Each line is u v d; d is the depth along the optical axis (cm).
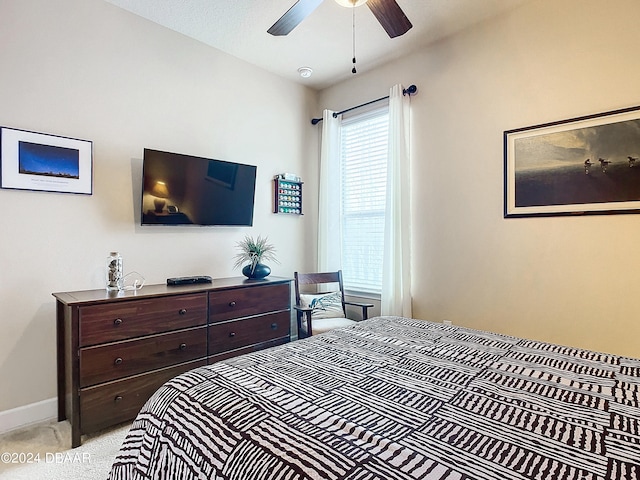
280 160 376
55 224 237
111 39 260
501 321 274
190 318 246
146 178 268
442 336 184
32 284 229
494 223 278
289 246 386
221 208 316
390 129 330
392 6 199
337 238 385
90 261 251
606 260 229
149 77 280
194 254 307
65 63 240
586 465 77
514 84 267
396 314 324
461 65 296
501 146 274
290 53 330
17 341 224
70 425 222
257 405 107
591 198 234
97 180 254
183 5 261
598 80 233
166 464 103
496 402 109
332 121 386
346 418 98
